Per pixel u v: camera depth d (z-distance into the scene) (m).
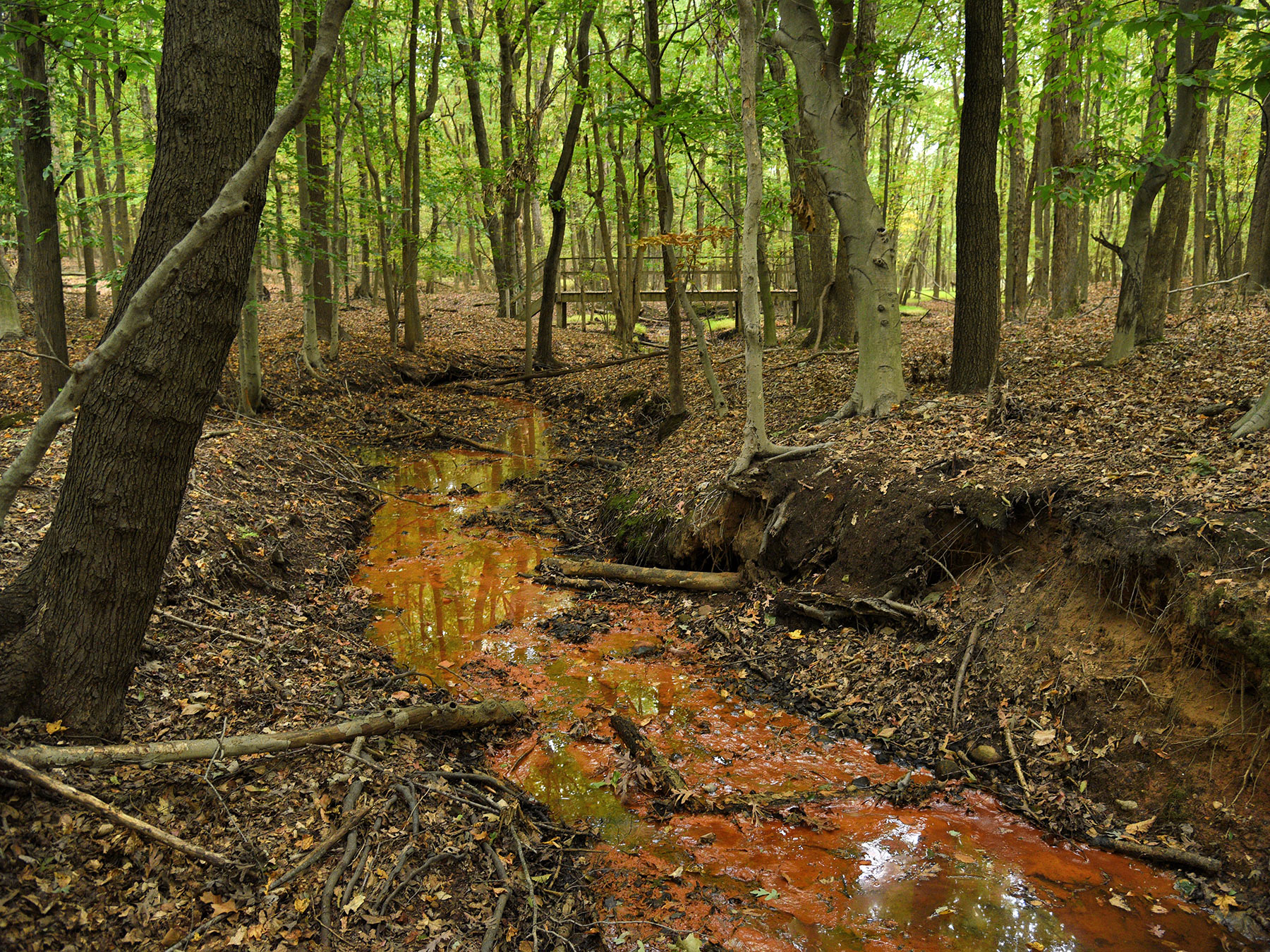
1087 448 6.64
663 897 4.11
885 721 5.76
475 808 4.47
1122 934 3.83
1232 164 20.94
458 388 19.05
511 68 21.50
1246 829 4.13
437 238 21.30
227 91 3.70
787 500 7.81
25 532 6.12
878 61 11.42
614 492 11.00
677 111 10.76
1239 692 4.41
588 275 24.59
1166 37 8.76
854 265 9.09
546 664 6.85
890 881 4.25
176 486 3.97
